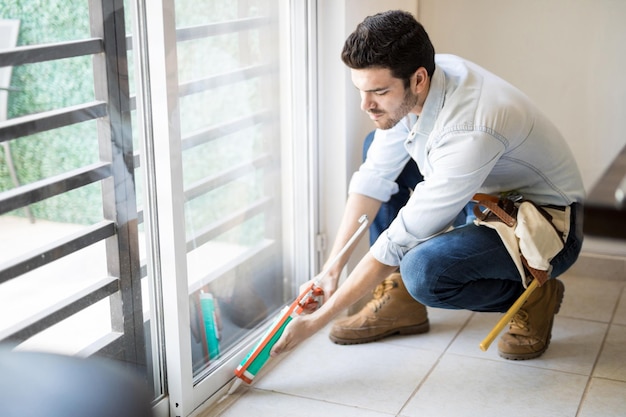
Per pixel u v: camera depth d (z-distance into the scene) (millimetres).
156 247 1895
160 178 1841
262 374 2213
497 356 2291
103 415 710
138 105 1791
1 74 1454
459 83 1945
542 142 2018
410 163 2316
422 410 2020
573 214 2117
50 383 724
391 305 2381
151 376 1950
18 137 1504
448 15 2889
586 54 2758
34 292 1581
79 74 1626
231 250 2254
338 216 2561
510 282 2160
